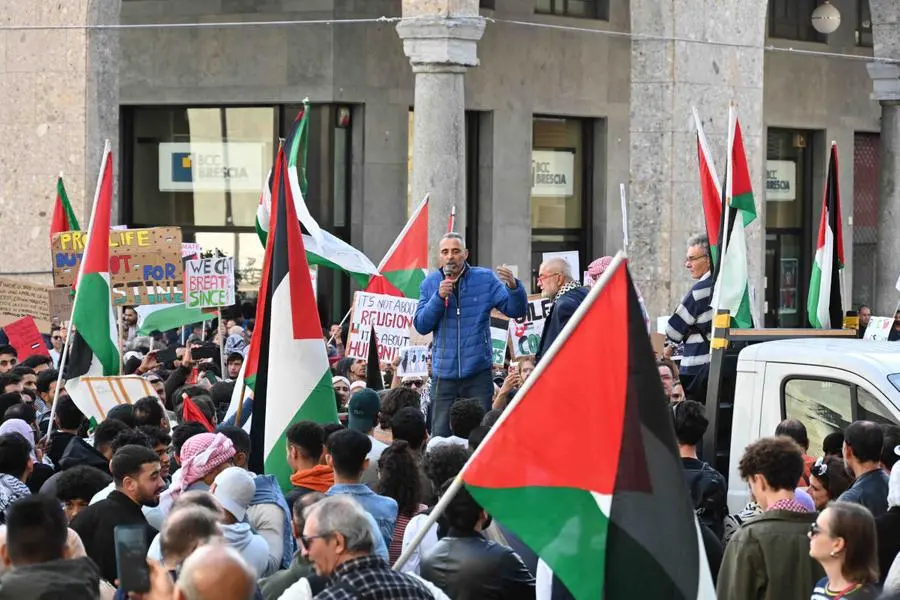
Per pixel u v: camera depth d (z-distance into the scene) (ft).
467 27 74.95
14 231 83.10
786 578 27.84
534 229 106.22
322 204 97.81
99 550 30.71
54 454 44.06
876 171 126.52
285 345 39.06
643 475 23.20
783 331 42.24
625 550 23.22
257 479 32.91
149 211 103.81
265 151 99.81
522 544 30.78
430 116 75.10
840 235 57.77
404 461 32.37
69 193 81.41
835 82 120.88
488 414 35.83
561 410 23.72
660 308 79.56
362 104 98.12
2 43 83.15
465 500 26.99
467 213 102.89
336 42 96.78
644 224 79.77
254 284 100.58
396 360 57.36
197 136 102.01
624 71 108.99
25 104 82.58
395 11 98.37
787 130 119.55
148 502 32.04
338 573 23.45
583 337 23.61
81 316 47.96
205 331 82.23
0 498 34.09
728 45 81.00
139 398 44.29
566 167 107.86
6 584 22.61
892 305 102.06
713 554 32.01
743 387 39.19
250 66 98.78
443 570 26.86
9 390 49.57
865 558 24.73
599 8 107.76
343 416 49.62
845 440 31.96
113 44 82.28
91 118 81.20
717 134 80.74
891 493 29.76
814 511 30.09
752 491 28.94
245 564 19.45
